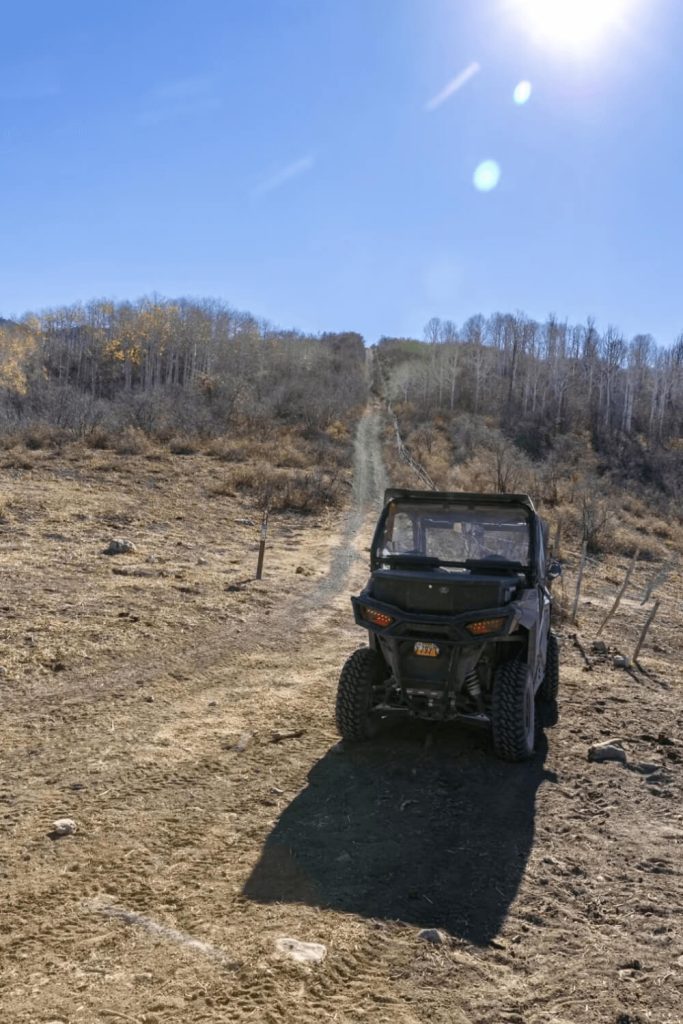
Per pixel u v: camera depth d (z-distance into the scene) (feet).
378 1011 10.70
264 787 18.56
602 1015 10.90
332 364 391.65
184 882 14.14
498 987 11.48
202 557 51.34
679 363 315.17
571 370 320.91
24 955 11.73
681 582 69.26
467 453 152.46
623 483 161.79
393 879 14.57
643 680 31.86
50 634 30.19
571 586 58.18
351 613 40.37
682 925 13.52
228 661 29.81
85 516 58.39
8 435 98.07
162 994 10.82
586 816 17.92
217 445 106.63
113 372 294.87
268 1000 10.77
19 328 305.32
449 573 21.13
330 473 106.11
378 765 20.11
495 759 20.86
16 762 19.39
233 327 378.94
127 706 23.90
